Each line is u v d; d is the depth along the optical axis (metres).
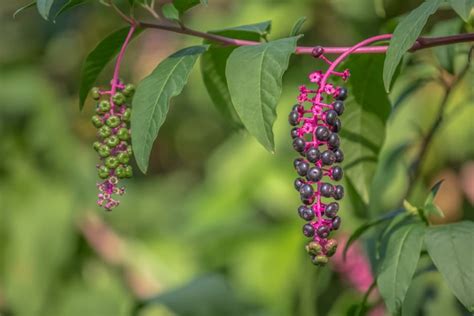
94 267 7.88
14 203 7.79
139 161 3.17
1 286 7.73
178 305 5.51
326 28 6.98
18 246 7.72
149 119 3.19
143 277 7.75
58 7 3.70
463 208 6.29
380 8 5.52
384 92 3.94
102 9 8.30
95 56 3.68
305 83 7.01
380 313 5.34
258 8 7.18
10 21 8.70
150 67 8.20
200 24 7.58
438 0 3.09
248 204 7.42
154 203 8.30
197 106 8.45
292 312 6.79
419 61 4.88
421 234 3.37
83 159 8.05
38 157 7.96
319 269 5.94
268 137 3.05
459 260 3.23
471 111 6.12
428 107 6.12
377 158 4.13
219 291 5.64
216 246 7.39
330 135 3.03
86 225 7.93
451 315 4.70
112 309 7.67
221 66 3.94
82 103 3.79
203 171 9.16
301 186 3.04
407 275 3.31
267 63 3.09
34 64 8.37
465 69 4.68
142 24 3.60
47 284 7.68
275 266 7.00
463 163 6.26
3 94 7.96
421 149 5.04
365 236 4.75
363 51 3.38
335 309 6.00
